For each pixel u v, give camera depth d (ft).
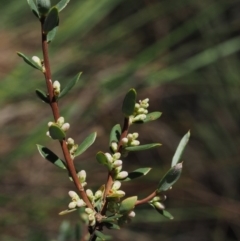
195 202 4.14
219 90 4.46
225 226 4.31
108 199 1.11
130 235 4.00
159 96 4.56
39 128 3.61
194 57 4.13
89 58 4.02
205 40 4.28
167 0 4.26
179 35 4.07
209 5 4.25
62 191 3.75
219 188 4.39
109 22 4.28
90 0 3.81
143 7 4.36
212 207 4.13
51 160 1.16
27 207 3.59
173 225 4.28
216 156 4.39
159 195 1.15
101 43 4.06
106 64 4.06
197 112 4.58
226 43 4.21
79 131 4.01
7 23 4.00
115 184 1.12
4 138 3.76
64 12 3.87
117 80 3.98
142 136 4.47
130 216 1.12
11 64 3.89
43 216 3.58
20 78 3.69
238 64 4.48
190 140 4.46
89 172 3.81
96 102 3.96
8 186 3.71
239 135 4.42
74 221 3.58
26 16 4.07
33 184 3.73
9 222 3.51
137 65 3.92
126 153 1.16
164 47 3.96
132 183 3.84
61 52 3.86
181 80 4.30
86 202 1.13
